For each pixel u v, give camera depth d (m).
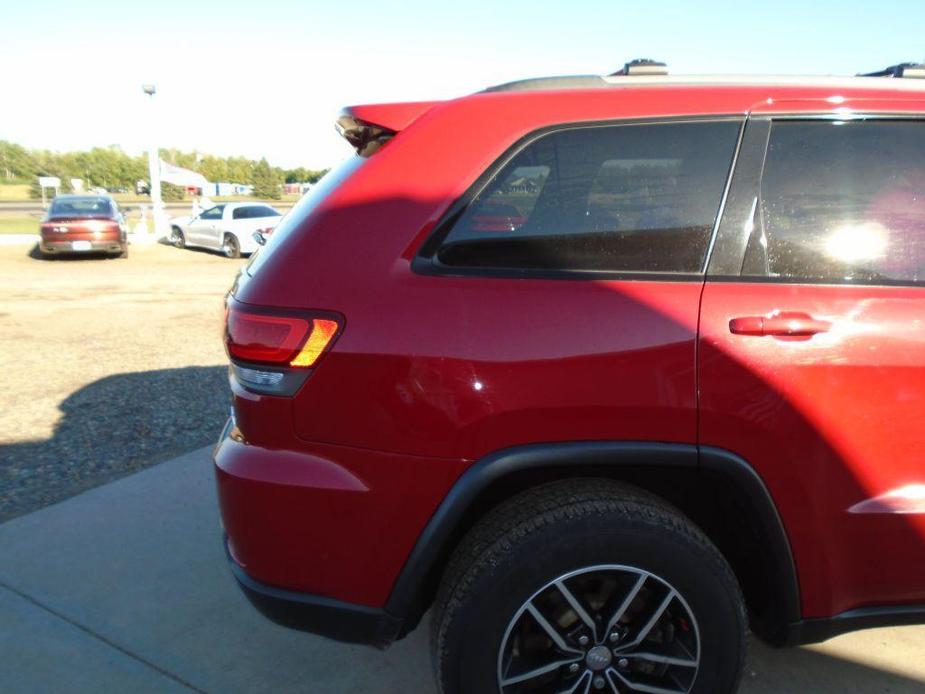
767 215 1.95
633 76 2.17
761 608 2.12
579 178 1.94
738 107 1.97
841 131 2.01
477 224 1.90
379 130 2.04
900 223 1.99
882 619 2.04
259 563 1.93
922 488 1.94
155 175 21.97
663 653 1.94
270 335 1.84
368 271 1.86
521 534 1.81
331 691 2.40
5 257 16.62
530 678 1.90
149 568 3.12
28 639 2.63
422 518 1.85
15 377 6.03
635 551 1.83
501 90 2.04
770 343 1.84
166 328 8.35
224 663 2.54
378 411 1.81
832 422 1.86
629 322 1.83
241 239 17.47
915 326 1.89
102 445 4.47
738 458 1.85
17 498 3.73
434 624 1.93
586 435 1.83
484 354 1.80
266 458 1.88
